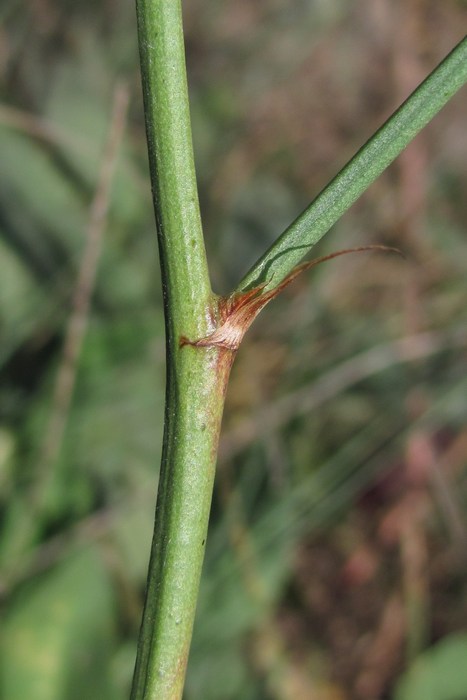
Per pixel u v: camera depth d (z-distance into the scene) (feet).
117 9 1.24
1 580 0.81
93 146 1.05
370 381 1.03
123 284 1.02
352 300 1.09
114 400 0.95
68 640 0.79
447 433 1.06
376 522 1.02
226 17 1.36
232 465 0.95
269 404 0.99
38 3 1.15
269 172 1.26
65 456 0.90
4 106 1.01
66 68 1.16
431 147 1.22
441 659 0.90
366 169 0.49
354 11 1.29
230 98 1.30
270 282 0.50
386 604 0.98
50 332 0.98
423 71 1.25
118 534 0.89
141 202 1.08
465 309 1.07
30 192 1.03
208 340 0.50
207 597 0.86
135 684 0.50
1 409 0.93
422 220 1.12
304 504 0.91
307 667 0.93
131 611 0.87
